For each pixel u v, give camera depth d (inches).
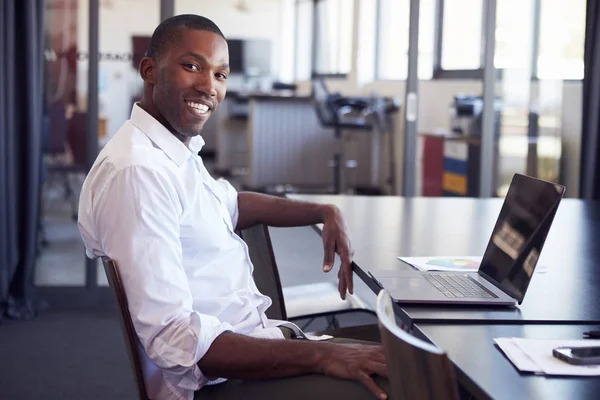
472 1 276.5
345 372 65.7
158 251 68.0
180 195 72.0
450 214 123.1
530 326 63.4
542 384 49.9
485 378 50.8
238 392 69.4
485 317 65.0
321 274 218.1
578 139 217.3
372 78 383.6
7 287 185.2
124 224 67.8
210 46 76.9
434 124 289.7
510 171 226.7
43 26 186.5
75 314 191.6
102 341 170.6
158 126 74.3
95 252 74.9
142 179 68.6
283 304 95.0
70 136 213.6
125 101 263.4
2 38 179.9
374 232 105.7
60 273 205.6
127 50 256.1
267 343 67.9
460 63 284.7
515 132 224.4
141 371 69.0
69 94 209.8
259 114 383.9
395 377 49.8
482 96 216.5
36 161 187.8
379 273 79.7
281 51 511.2
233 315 76.7
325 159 393.4
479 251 94.1
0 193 181.9
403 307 67.7
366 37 386.9
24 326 180.5
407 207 129.7
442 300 68.4
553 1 221.6
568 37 218.4
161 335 67.4
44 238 225.5
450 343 58.4
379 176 358.0
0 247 183.2
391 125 341.4
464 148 243.0
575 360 52.7
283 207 96.7
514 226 75.1
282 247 248.7
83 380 146.4
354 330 100.4
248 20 509.4
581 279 80.1
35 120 186.5
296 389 66.6
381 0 368.2
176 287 68.3
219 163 435.5
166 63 76.5
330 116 354.6
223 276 76.7
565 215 126.6
